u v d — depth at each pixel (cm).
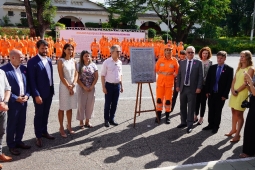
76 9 3484
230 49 2938
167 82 588
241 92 493
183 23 3152
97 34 2092
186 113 582
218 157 445
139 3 3092
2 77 378
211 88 550
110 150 461
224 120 638
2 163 402
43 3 2428
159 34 3775
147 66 589
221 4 2991
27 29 2983
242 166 407
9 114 417
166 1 2828
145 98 827
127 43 1752
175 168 396
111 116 587
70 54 488
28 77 440
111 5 3200
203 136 537
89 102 552
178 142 504
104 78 566
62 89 491
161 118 647
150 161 425
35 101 446
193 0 2939
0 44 1493
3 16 3238
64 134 512
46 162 411
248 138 434
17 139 447
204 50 599
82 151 454
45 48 451
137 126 585
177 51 1912
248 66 495
